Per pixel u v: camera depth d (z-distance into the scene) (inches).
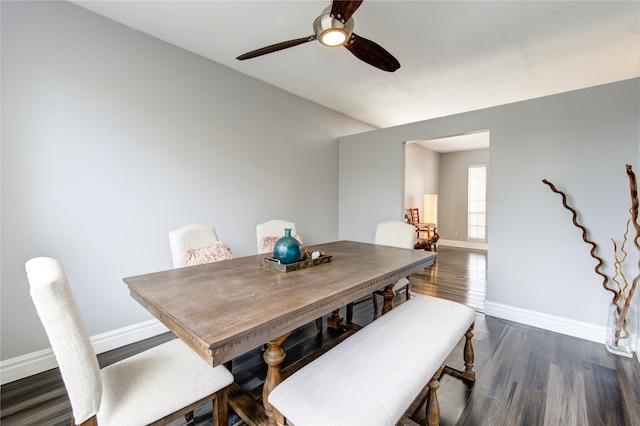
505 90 143.0
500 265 118.0
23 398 69.3
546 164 107.6
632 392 70.4
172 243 83.8
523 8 82.7
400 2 80.5
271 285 58.6
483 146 277.6
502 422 61.1
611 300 96.3
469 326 69.5
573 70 120.3
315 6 84.3
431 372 49.4
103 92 90.3
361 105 168.9
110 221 92.5
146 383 44.8
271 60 116.6
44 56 79.9
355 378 44.3
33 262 42.6
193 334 37.8
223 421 52.1
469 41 100.1
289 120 150.8
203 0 81.9
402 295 143.6
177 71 107.0
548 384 73.7
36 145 79.3
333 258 84.9
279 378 51.4
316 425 36.4
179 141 108.3
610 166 96.0
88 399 36.5
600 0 78.4
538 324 109.3
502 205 117.3
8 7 74.6
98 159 89.8
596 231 98.7
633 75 123.4
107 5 84.7
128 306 96.5
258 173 136.8
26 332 78.4
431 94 149.9
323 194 173.2
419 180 276.4
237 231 128.6
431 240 239.0
